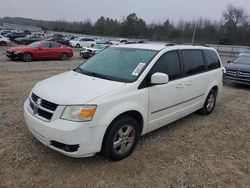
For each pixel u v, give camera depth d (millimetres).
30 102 3990
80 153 3479
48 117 3564
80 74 4504
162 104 4566
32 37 38375
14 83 9414
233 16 72375
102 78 4234
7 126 5027
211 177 3768
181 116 5324
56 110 3471
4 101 6781
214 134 5371
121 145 3967
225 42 61125
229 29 68375
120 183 3482
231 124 6070
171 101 4781
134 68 4336
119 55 4824
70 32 89812
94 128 3502
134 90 4008
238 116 6762
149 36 73688
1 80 9906
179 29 69688
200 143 4871
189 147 4660
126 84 3971
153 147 4535
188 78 5211
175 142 4812
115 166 3852
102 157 4055
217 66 6598
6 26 92500
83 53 22109
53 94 3666
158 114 4555
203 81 5824
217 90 6695
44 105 3646
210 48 6480
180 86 4934
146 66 4301
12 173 3543
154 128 4617
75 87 3852
